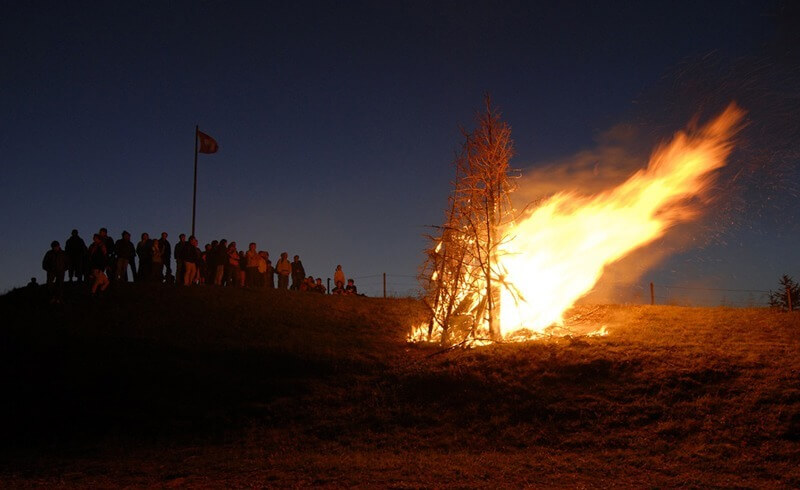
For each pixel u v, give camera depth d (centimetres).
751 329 1872
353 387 1559
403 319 2253
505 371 1543
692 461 1101
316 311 2327
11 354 1777
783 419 1198
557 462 1118
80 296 2327
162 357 1769
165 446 1296
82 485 1027
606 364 1524
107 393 1563
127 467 1142
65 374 1653
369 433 1327
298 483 1017
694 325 1952
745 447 1136
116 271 2486
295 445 1281
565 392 1423
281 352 1792
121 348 1825
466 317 1853
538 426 1299
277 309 2300
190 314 2172
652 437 1209
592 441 1220
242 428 1383
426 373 1578
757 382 1353
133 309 2188
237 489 992
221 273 2653
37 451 1275
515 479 1028
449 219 1898
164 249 2622
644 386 1398
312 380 1611
